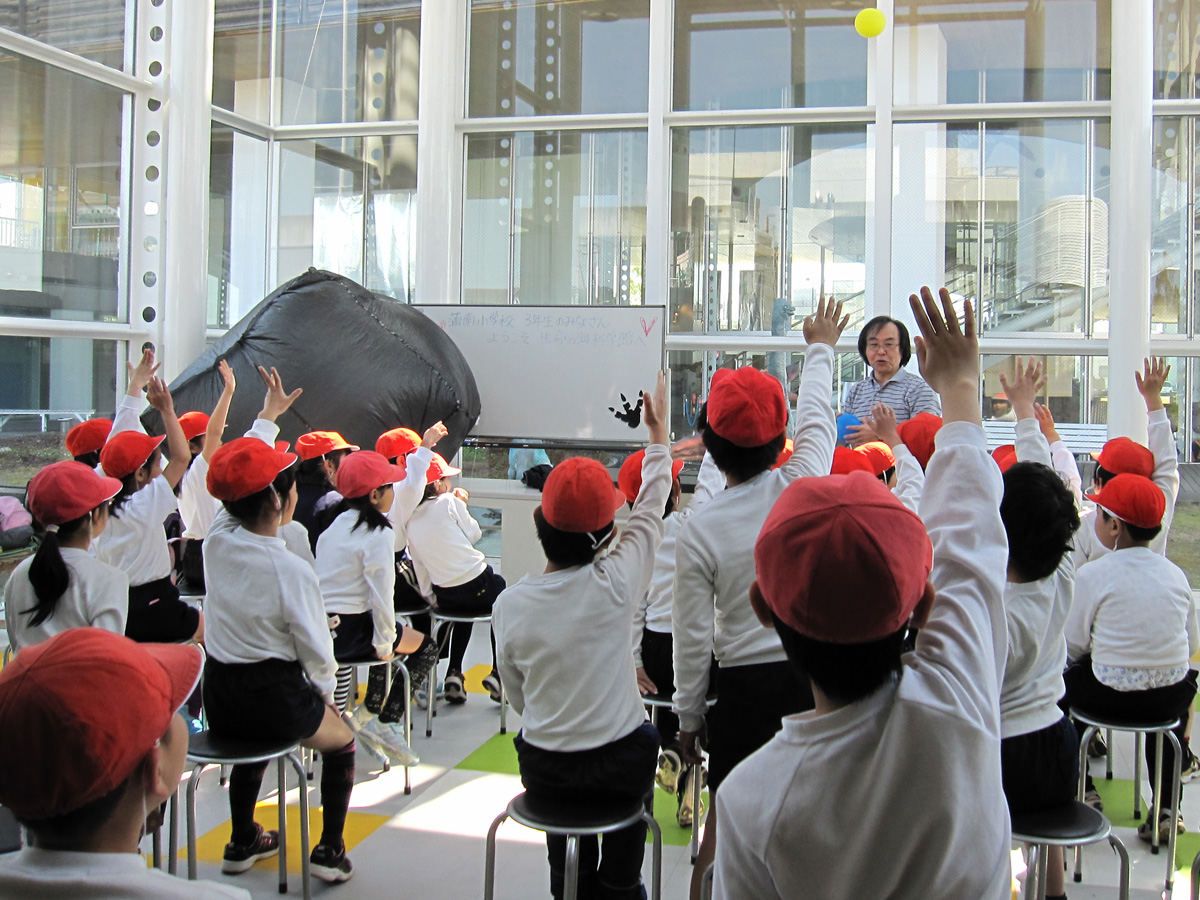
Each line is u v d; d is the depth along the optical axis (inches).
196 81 269.4
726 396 87.7
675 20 288.8
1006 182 270.8
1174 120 260.8
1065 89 267.3
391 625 137.9
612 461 266.8
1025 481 80.7
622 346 264.4
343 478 137.0
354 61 308.2
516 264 302.2
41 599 98.7
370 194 309.0
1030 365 91.2
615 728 88.0
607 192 295.6
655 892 93.8
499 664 93.5
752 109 283.6
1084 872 118.3
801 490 43.0
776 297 284.2
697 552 86.8
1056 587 84.8
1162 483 129.7
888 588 39.5
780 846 41.8
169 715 40.1
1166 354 259.9
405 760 141.0
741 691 86.1
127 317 271.1
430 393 230.4
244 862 115.3
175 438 143.3
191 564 169.9
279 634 105.0
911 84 274.5
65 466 103.7
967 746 41.2
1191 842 127.0
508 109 301.3
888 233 272.8
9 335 241.6
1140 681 115.0
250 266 310.5
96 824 37.8
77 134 255.4
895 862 40.9
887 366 178.9
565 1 296.4
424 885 113.3
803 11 280.2
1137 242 250.1
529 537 248.5
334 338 225.1
